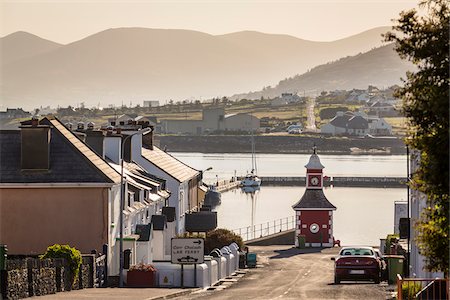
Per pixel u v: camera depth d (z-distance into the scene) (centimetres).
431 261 5450
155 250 13662
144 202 13550
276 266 14238
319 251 17462
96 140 13425
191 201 19362
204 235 15750
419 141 5191
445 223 5234
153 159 17475
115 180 11475
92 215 11344
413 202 10862
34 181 11231
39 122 11812
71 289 9338
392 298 8719
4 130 11531
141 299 8438
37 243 11325
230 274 12838
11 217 11294
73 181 11250
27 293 8112
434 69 5222
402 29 5394
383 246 15512
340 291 9575
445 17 5334
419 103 5231
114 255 11706
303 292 9538
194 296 9294
